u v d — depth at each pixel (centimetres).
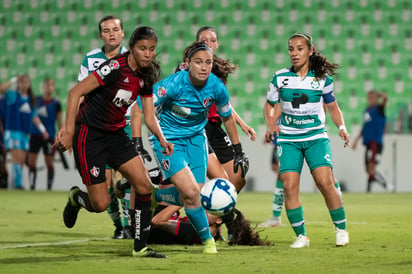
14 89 6419
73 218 2167
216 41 2511
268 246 2100
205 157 2050
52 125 6600
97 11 8756
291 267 1592
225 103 1981
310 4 8594
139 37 1697
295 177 2100
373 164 6650
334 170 6838
